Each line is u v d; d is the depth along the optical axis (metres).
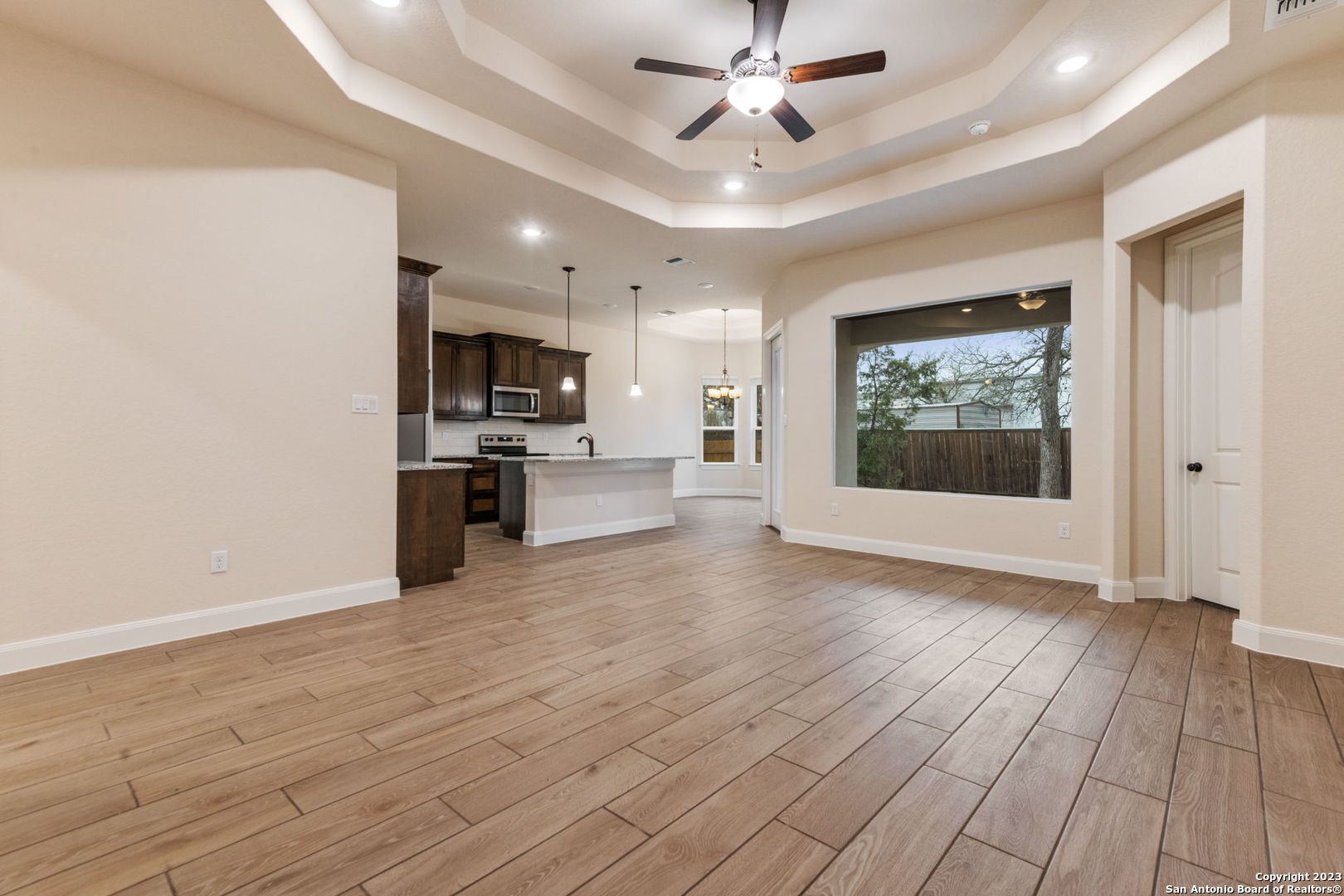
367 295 3.44
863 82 3.41
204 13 2.30
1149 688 2.34
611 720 2.06
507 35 3.03
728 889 1.27
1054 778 1.71
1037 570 4.30
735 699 2.24
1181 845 1.42
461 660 2.62
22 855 1.35
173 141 2.77
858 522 5.28
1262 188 2.68
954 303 4.81
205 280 2.86
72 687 2.28
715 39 3.03
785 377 5.84
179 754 1.81
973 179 3.80
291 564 3.18
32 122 2.43
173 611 2.79
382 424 3.53
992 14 2.83
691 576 4.31
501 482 6.21
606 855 1.38
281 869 1.32
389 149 3.39
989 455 4.67
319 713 2.10
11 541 2.39
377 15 2.61
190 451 2.83
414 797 1.60
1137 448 3.71
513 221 4.53
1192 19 2.60
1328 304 2.55
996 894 1.26
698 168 4.08
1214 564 3.52
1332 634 2.57
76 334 2.52
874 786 1.67
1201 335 3.57
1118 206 3.54
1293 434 2.64
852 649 2.79
